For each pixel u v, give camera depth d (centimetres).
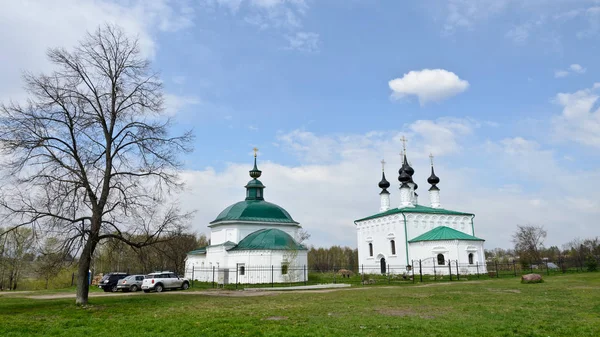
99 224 2473
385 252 6519
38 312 2150
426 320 1662
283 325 1577
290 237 5388
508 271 6216
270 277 5047
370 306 2169
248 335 1411
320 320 1697
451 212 6544
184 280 4150
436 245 5744
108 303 2562
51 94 2480
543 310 1881
